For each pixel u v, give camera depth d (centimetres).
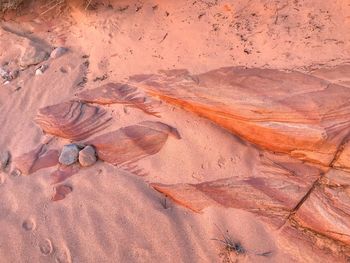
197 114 153
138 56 181
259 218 131
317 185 131
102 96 171
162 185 145
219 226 133
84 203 147
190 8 187
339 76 139
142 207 142
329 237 124
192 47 172
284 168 137
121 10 204
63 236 141
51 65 197
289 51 154
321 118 130
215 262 128
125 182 149
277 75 147
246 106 139
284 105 135
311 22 160
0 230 145
